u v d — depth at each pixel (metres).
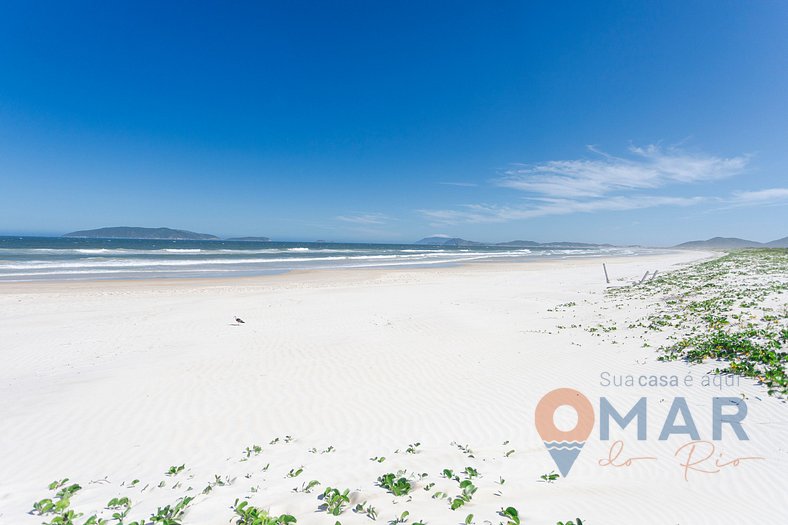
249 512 3.94
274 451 5.67
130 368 9.25
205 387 8.12
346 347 11.12
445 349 10.89
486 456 5.47
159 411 6.99
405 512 3.92
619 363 8.98
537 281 28.27
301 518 3.96
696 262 47.19
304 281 27.89
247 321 14.49
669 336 10.66
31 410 6.92
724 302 14.38
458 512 4.03
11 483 4.77
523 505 4.18
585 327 12.91
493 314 15.77
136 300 18.38
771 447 5.23
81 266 32.66
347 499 4.25
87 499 4.38
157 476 4.96
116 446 5.78
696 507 4.12
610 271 37.09
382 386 8.25
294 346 11.23
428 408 7.17
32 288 20.53
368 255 67.00
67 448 5.69
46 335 12.14
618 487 4.61
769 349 8.41
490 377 8.63
